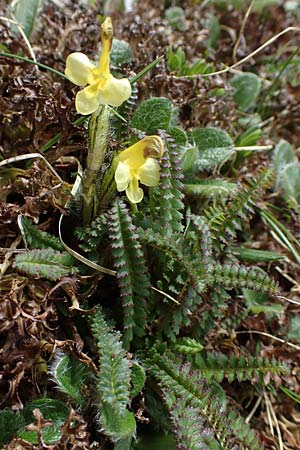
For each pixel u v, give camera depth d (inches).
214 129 8.3
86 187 6.8
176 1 11.0
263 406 7.9
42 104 7.5
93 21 9.1
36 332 6.5
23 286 6.8
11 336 6.6
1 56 7.9
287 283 8.6
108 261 7.1
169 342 7.2
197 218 7.0
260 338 8.1
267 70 10.5
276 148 9.3
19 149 7.8
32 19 8.9
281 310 7.9
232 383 7.9
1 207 7.2
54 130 7.9
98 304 6.8
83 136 7.6
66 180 7.8
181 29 10.2
